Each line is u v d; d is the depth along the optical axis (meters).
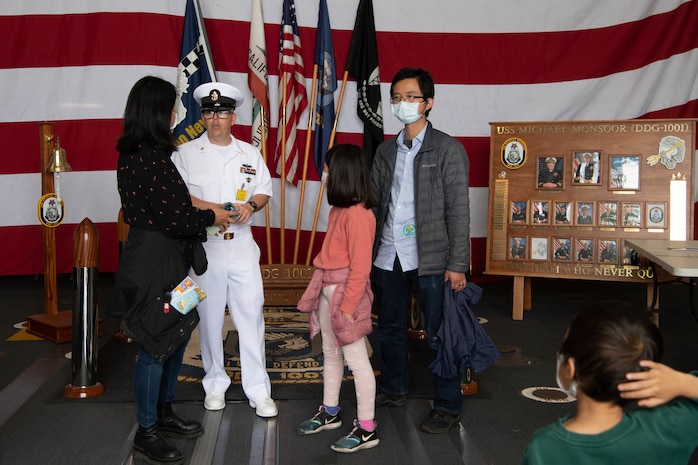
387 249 3.57
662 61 6.31
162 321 3.01
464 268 3.38
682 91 6.27
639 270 5.41
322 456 3.17
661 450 1.48
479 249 6.81
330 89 6.24
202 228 3.12
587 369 1.46
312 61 6.48
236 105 3.57
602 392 1.47
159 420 3.33
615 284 7.17
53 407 3.68
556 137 5.57
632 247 4.48
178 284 3.06
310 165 6.51
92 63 6.33
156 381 3.08
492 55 6.60
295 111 6.26
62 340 4.81
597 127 5.51
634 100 6.42
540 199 5.61
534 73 6.60
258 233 6.59
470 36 6.58
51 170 5.02
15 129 6.34
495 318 5.74
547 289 6.92
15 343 4.83
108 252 6.52
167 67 6.39
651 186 5.41
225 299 3.59
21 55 6.30
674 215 5.38
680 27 6.24
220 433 3.39
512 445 3.31
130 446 3.22
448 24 6.57
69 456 3.12
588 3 6.50
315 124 6.30
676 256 3.84
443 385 3.46
